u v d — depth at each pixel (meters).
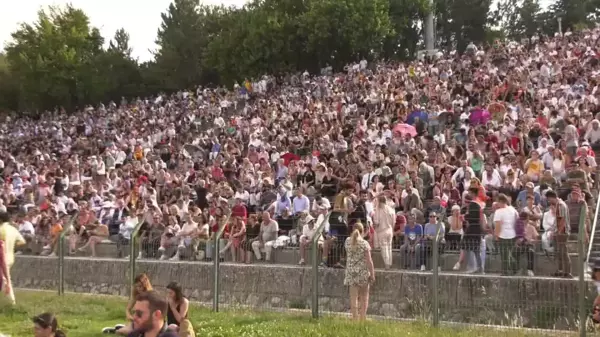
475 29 86.12
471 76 43.75
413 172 24.98
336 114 40.00
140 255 20.86
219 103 54.84
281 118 42.91
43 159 46.78
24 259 23.14
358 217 21.55
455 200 22.50
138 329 7.51
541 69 41.03
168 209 25.81
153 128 51.06
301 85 56.38
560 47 48.62
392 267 17.38
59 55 78.94
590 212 18.72
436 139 30.69
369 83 47.38
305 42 69.69
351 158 27.77
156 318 7.50
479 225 17.58
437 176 25.36
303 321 16.12
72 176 36.81
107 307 18.83
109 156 41.41
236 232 20.14
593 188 21.95
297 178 28.88
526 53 48.94
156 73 78.75
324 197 26.00
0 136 64.38
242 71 71.50
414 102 39.59
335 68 70.25
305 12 71.62
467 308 15.30
